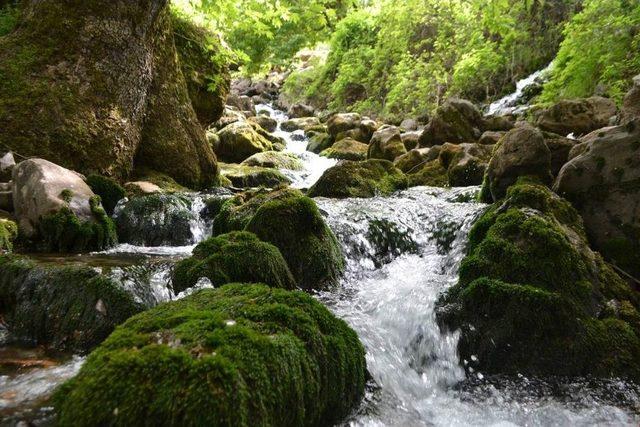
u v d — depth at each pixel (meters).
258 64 10.17
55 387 1.98
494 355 2.60
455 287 3.00
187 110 7.68
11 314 2.81
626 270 3.22
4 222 3.87
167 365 1.39
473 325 2.71
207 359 1.42
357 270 3.92
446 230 4.21
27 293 2.81
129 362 1.42
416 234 4.41
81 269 2.82
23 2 6.00
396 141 9.59
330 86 20.91
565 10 13.05
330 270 3.53
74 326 2.57
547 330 2.59
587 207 3.48
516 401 2.31
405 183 6.45
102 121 5.84
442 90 15.19
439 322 2.80
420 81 15.57
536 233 2.93
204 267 2.83
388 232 4.31
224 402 1.33
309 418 1.71
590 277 2.87
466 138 8.75
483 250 3.01
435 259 3.99
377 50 18.78
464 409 2.26
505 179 4.07
